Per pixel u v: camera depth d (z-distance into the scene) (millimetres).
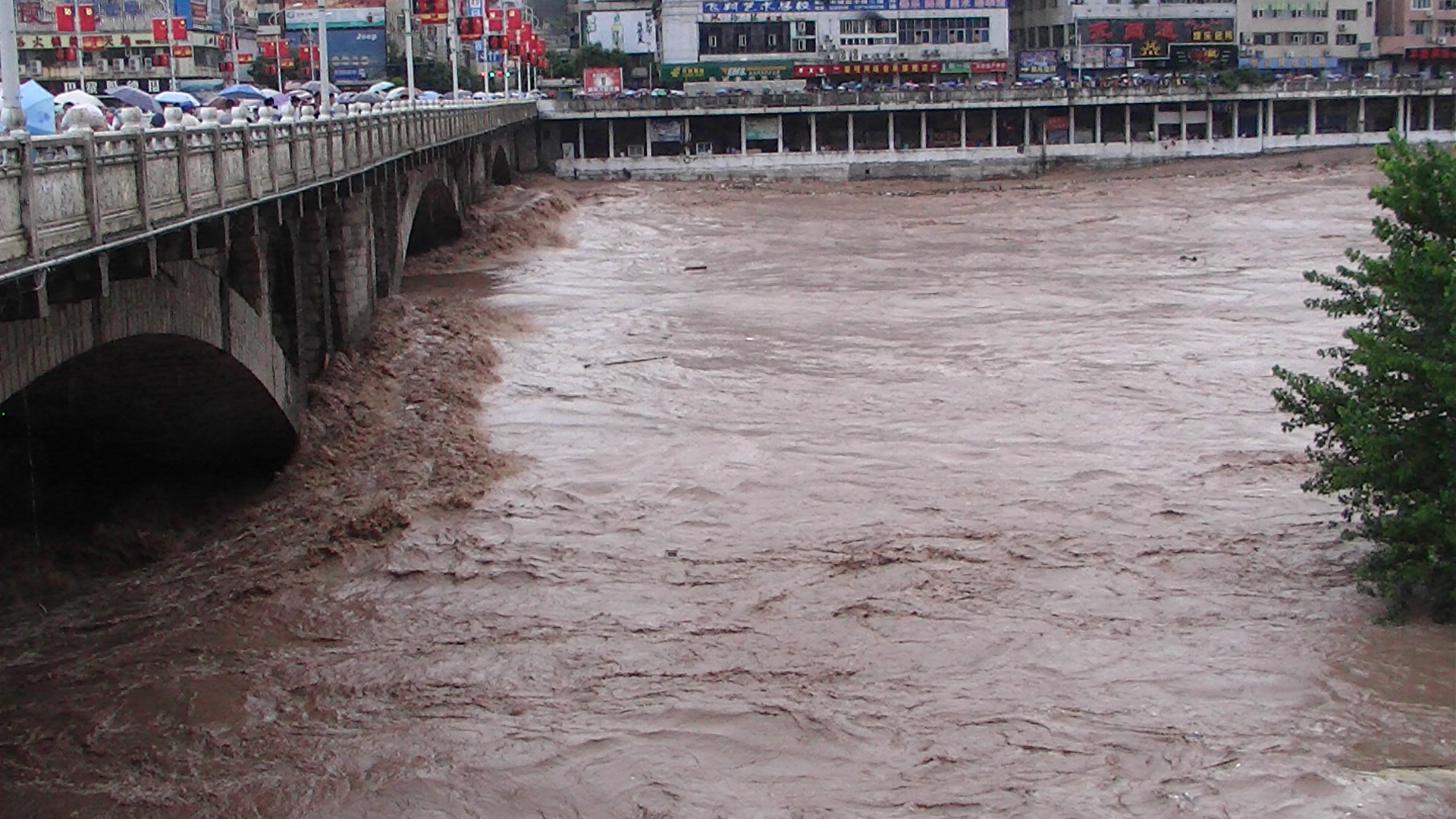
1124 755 23453
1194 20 151000
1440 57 154625
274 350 34812
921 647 27297
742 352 51438
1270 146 131250
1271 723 24516
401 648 27453
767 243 83062
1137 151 129250
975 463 38312
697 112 126500
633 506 35031
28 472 34469
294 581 30469
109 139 22766
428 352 46531
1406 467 28312
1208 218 91750
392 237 55562
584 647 27406
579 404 43906
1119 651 27141
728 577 30688
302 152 36344
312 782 22656
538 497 35562
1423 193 29328
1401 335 29141
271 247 37000
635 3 167250
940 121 132250
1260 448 39281
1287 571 30953
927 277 69625
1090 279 68438
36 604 29375
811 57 150625
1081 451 39281
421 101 75250
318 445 37781
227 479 37312
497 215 82500
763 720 24531
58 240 20844
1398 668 26469
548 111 125500
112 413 33344
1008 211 99188
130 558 31938
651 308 60062
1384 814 21734
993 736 24031
